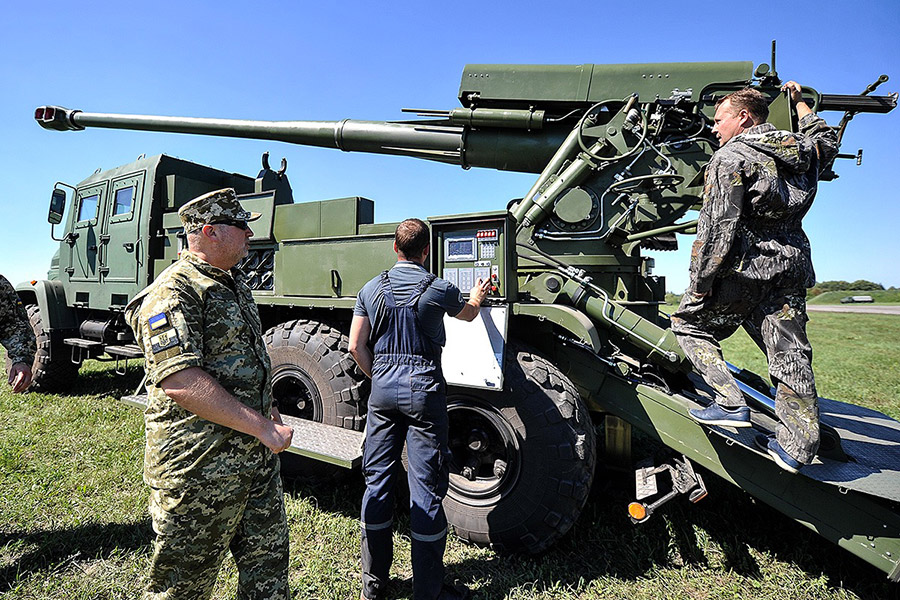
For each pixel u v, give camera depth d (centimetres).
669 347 230
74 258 544
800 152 185
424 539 188
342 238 301
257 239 365
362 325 211
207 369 149
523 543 234
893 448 234
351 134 381
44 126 534
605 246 267
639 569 229
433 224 262
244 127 426
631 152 250
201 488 143
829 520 196
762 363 807
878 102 246
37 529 254
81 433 396
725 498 296
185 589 148
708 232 189
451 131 347
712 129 232
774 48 248
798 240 191
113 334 509
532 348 256
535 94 297
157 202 451
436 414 198
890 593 211
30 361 230
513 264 253
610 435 298
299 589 210
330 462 245
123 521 263
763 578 222
